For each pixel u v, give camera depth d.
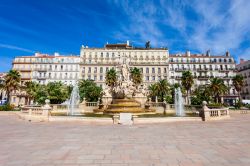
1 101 70.75
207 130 12.34
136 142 8.86
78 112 30.83
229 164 5.84
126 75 35.59
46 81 79.12
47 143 8.62
